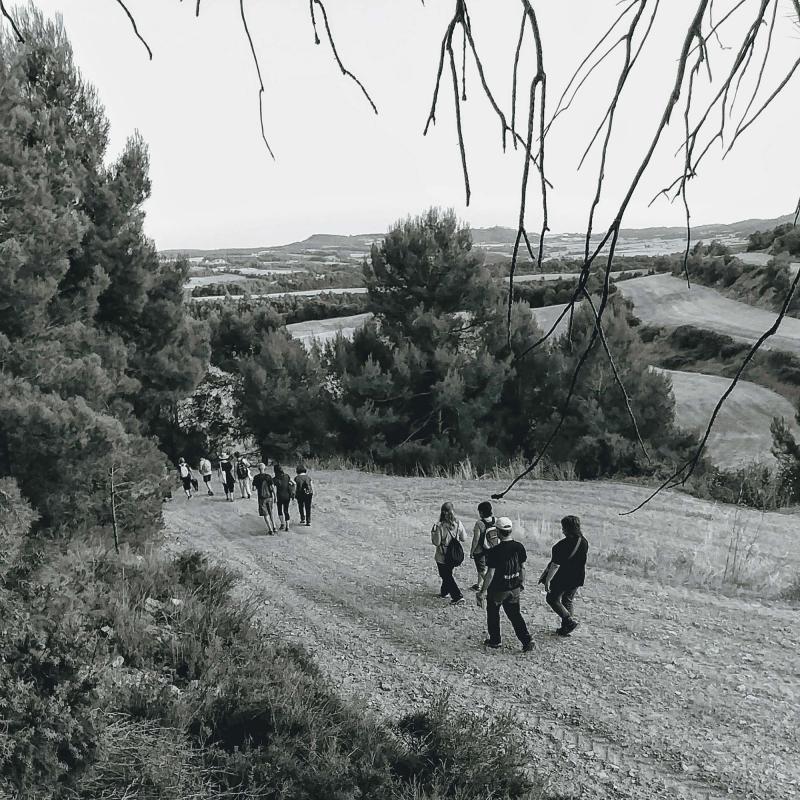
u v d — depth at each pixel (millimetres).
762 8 551
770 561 10227
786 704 6262
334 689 6320
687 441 18828
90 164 17875
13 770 3902
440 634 8133
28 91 14461
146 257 19031
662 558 10414
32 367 10023
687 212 623
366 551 11914
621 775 5355
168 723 5102
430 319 21406
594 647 7574
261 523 14594
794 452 16984
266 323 28797
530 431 21203
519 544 7570
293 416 23688
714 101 589
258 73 693
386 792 4707
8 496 7453
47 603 5652
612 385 18281
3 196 10125
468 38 600
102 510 9859
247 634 7180
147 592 7805
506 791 4930
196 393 26766
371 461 21812
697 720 6078
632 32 543
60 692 4395
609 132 572
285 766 4684
